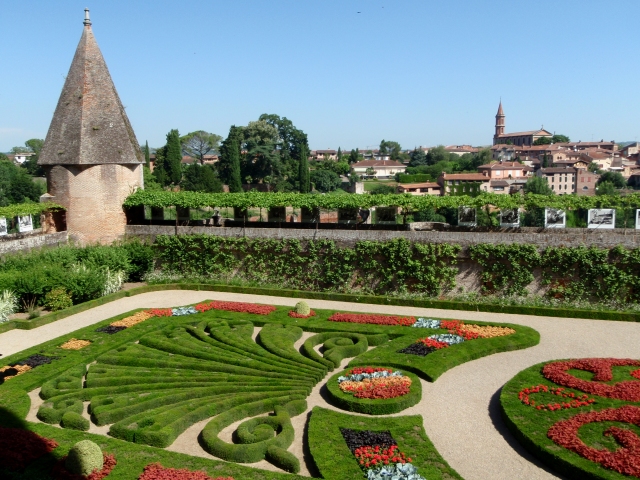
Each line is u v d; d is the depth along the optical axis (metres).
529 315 36.72
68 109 47.38
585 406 23.05
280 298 42.50
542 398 23.89
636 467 18.30
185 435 22.20
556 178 128.62
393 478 18.28
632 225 56.72
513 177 140.25
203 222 51.12
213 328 33.97
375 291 43.12
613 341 31.47
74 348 31.17
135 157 49.97
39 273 38.06
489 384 26.45
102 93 48.25
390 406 23.52
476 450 20.78
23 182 88.81
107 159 47.62
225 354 29.94
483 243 40.09
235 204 46.94
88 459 18.55
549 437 20.58
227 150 115.88
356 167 184.50
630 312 35.38
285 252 45.16
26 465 19.08
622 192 103.94
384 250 42.19
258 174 120.88
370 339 32.09
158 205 48.53
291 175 124.94
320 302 41.09
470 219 44.25
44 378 27.12
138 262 46.81
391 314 37.41
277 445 20.84
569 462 18.89
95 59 48.22
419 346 30.36
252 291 43.72
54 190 47.91
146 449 20.36
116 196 48.66
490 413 23.67
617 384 24.73
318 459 19.72
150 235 48.88
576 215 64.50
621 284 37.28
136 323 35.62
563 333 33.06
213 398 24.58
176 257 48.00
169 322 35.69
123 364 29.17
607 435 20.67
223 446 20.56
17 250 42.50
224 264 47.09
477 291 40.91
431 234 41.28
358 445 20.50
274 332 33.19
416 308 39.09
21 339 33.19
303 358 29.17
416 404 24.52
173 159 106.31
